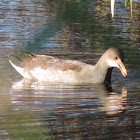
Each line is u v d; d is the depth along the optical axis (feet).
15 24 60.95
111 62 40.81
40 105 30.19
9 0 77.46
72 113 28.02
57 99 33.06
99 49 52.80
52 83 41.16
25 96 33.53
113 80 42.98
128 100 33.37
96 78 41.42
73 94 35.50
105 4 67.36
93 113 28.37
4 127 19.94
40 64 43.04
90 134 22.34
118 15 69.77
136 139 21.58
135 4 76.23
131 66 46.26
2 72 19.66
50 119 25.75
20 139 10.32
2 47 49.37
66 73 41.86
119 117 27.12
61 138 20.89
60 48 52.31
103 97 34.40
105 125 24.85
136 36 57.16
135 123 25.54
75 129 23.36
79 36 57.21
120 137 22.00
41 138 10.18
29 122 20.86
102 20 65.00
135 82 41.86
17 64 42.96
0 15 65.72
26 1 75.97
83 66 42.39
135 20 67.36
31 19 63.10
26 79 42.32
